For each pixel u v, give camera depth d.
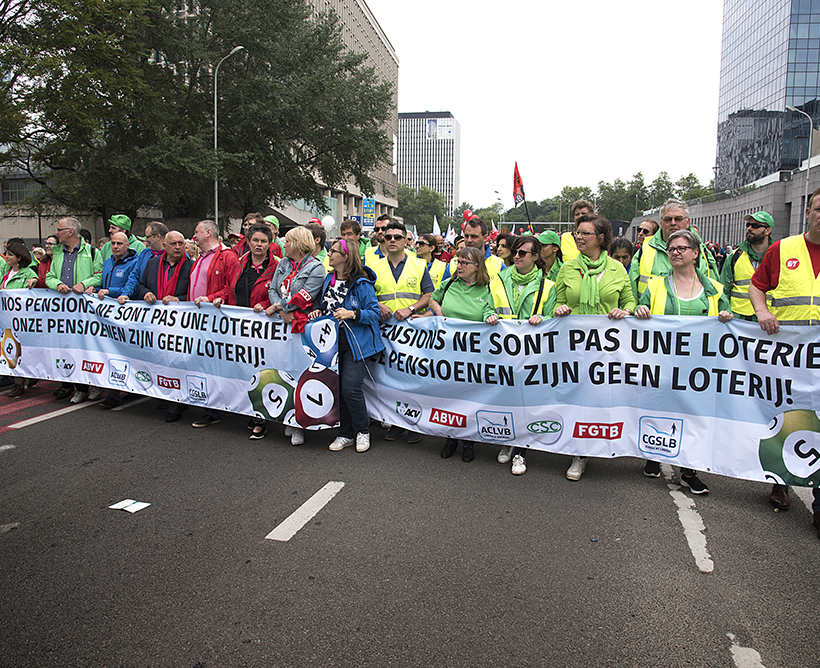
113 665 2.50
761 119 73.94
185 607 2.90
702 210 70.44
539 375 4.79
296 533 3.66
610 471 4.84
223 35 27.78
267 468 4.80
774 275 4.11
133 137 25.62
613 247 6.45
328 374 5.21
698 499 4.27
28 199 28.45
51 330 6.82
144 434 5.69
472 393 5.03
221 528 3.72
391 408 5.47
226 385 5.79
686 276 4.55
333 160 32.94
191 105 28.64
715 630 2.75
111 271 6.66
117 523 3.79
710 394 4.31
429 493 4.31
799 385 4.01
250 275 5.91
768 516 3.99
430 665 2.50
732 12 84.19
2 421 6.10
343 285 5.13
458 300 5.25
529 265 4.96
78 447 5.28
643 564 3.33
